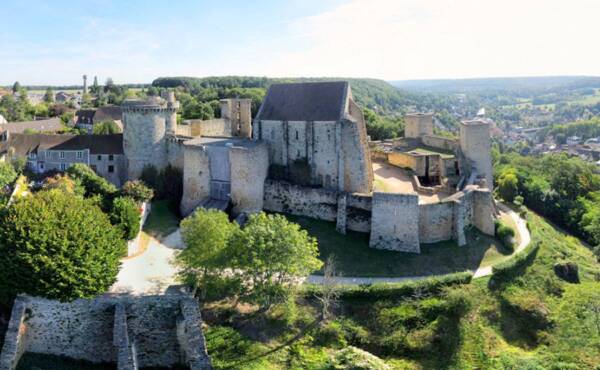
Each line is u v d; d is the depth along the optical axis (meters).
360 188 64.75
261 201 65.50
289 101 70.31
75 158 77.88
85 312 39.16
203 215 44.00
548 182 108.25
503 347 46.16
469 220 63.28
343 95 66.62
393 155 85.44
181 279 43.09
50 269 36.66
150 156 73.25
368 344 44.50
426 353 44.16
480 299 50.09
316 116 66.31
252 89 159.88
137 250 53.72
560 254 66.06
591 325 49.22
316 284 49.62
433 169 78.88
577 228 90.81
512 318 50.44
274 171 69.38
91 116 135.00
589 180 107.88
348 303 47.69
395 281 52.09
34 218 38.47
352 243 58.75
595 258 74.00
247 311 44.69
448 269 55.41
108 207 58.62
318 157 66.62
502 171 108.62
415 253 57.25
